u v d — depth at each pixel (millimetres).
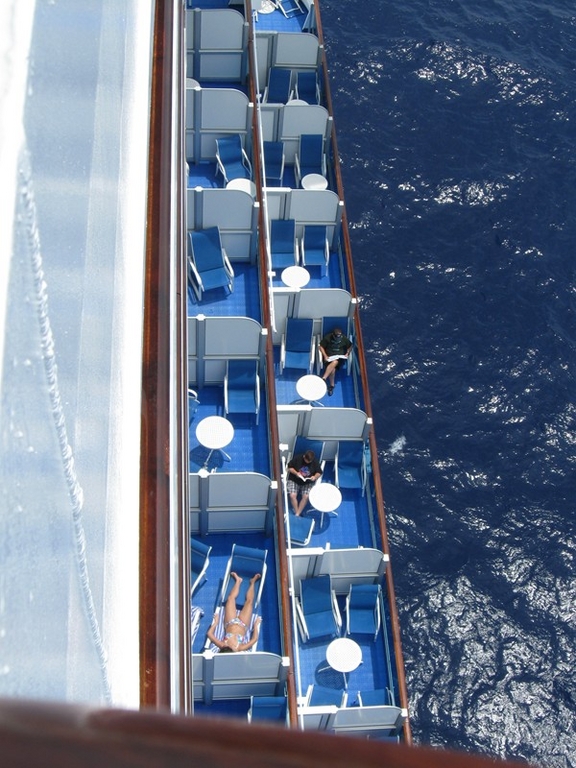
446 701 18859
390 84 30516
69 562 2252
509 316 25188
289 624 13312
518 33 32219
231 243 17516
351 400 17547
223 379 15883
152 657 4148
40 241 1854
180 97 9578
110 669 3406
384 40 31609
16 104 1354
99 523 3287
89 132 3031
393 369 23906
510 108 30234
